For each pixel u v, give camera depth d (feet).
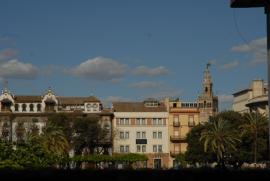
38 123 582.76
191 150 508.12
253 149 473.67
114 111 603.67
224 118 508.12
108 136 584.81
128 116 604.90
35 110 590.55
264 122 476.54
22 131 574.56
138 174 88.22
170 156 603.67
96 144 570.46
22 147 293.23
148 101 615.98
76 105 613.93
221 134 478.18
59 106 604.49
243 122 501.97
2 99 587.68
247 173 88.33
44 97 595.47
